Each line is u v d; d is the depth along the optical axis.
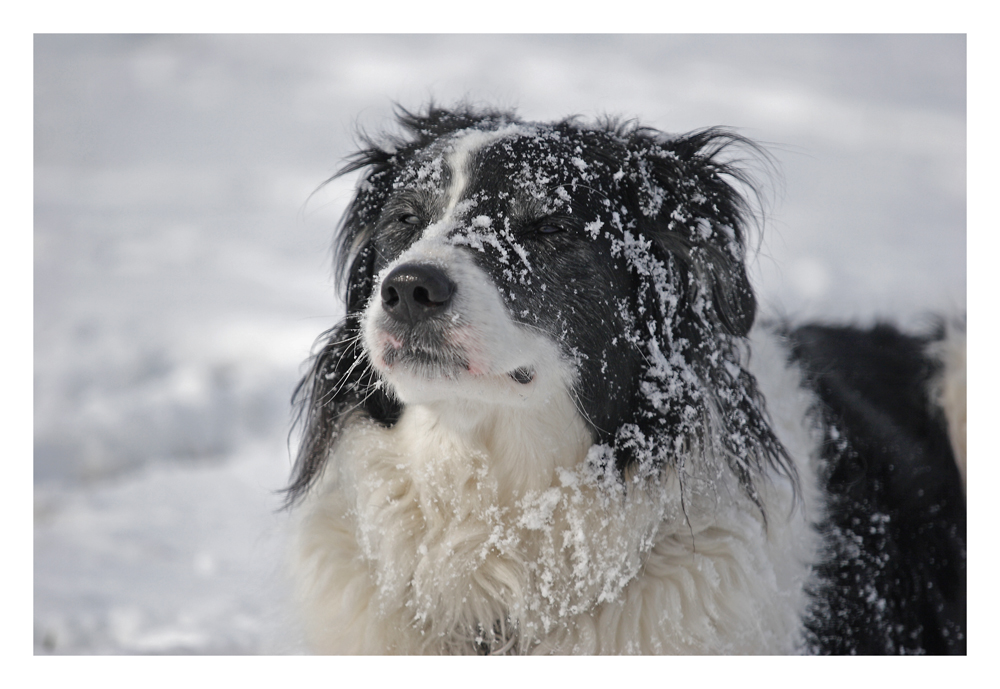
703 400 3.13
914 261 12.81
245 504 6.40
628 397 3.11
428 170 3.24
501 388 2.86
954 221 15.22
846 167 17.92
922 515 3.77
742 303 3.26
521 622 3.04
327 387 3.43
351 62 25.58
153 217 16.02
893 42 26.34
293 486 3.55
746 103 21.31
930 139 19.83
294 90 23.92
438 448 3.08
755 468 3.17
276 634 3.44
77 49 26.25
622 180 3.27
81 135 20.70
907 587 3.63
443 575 3.08
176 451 7.99
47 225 15.27
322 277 13.17
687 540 3.04
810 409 3.71
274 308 11.69
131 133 21.05
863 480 3.67
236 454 7.91
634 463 3.07
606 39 26.48
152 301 11.83
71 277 12.76
